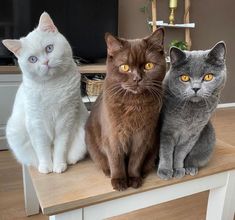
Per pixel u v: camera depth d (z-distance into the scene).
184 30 3.05
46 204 0.70
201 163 0.90
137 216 1.35
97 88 2.12
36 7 2.17
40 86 0.79
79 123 0.92
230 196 1.00
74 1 2.28
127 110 0.71
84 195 0.74
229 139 2.38
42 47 0.77
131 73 0.70
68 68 0.83
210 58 0.75
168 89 0.79
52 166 0.87
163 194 0.85
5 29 2.13
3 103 2.05
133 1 2.76
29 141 0.89
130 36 2.84
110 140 0.75
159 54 0.73
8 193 1.50
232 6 3.29
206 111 0.77
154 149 0.84
